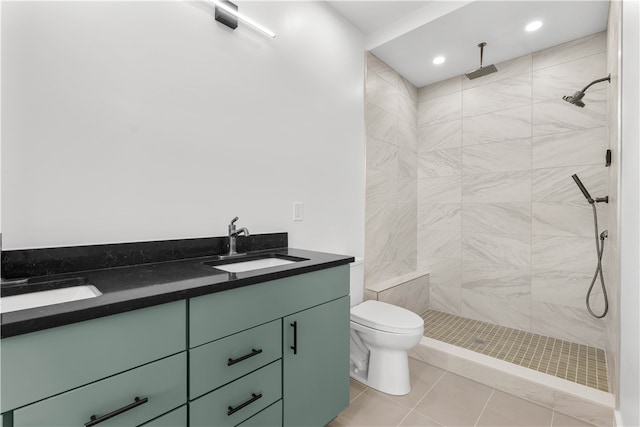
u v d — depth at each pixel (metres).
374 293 2.35
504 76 2.61
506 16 2.03
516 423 1.55
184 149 1.39
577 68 2.26
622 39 1.32
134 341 0.77
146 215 1.28
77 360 0.69
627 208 1.21
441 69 2.77
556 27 2.14
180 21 1.37
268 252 1.66
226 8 1.48
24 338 0.62
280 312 1.15
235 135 1.58
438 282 2.99
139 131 1.25
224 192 1.54
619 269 1.37
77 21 1.10
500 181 2.62
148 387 0.80
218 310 0.96
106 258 1.16
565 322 2.31
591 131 2.20
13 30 0.97
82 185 1.11
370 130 2.49
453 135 2.90
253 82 1.66
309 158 1.98
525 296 2.49
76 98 1.09
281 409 1.17
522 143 2.50
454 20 2.08
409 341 1.71
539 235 2.42
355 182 2.35
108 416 0.72
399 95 2.85
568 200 2.29
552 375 1.79
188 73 1.40
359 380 1.93
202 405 0.92
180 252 1.37
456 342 2.27
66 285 0.97
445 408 1.67
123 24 1.21
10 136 0.97
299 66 1.91
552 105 2.37
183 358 0.87
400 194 2.88
